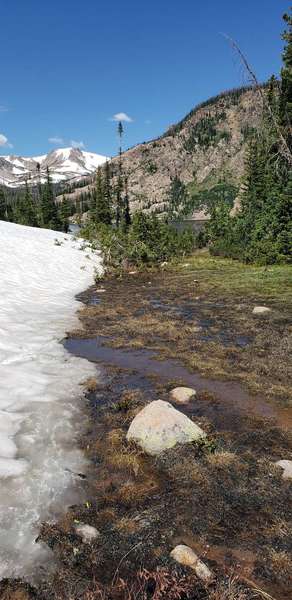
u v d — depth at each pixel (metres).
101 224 41.28
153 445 5.62
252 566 3.77
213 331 12.46
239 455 5.70
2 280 17.28
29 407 6.84
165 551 3.91
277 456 5.73
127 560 3.79
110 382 8.36
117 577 3.60
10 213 78.06
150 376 8.77
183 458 5.43
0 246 23.22
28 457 5.37
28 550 3.83
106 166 81.31
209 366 9.38
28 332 11.44
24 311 13.77
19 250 23.81
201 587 3.50
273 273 22.84
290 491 4.90
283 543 4.05
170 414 5.98
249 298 17.12
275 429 6.52
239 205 47.19
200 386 8.32
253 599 3.41
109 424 6.48
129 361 9.77
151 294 19.02
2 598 3.30
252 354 10.27
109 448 5.70
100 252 31.73
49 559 3.76
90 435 6.12
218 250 36.84
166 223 44.19
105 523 4.28
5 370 8.34
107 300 17.55
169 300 17.50
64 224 65.19
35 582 3.50
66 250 28.25
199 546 4.00
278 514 4.49
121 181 73.44
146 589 3.46
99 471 5.21
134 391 7.88
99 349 10.60
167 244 35.56
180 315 14.62
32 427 6.18
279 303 15.91
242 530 4.23
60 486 4.83
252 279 21.52
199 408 7.28
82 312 14.66
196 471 5.19
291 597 3.46
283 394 7.87
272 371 9.11
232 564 3.78
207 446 5.70
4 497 4.52
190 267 28.86
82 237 37.50
